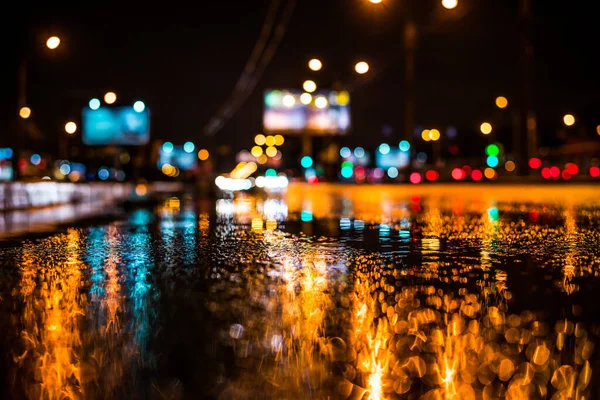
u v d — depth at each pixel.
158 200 40.50
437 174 61.59
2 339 5.89
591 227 16.33
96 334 6.04
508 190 42.34
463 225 17.47
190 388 4.59
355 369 4.98
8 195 28.09
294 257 11.27
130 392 4.53
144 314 6.82
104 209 30.23
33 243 13.91
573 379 4.72
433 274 9.27
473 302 7.32
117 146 77.62
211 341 5.77
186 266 10.23
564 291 7.94
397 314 6.75
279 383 4.68
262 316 6.70
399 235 15.03
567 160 67.31
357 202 32.66
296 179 97.75
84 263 10.63
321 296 7.72
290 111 91.88
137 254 11.83
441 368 4.99
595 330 6.04
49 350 5.54
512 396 4.41
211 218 22.52
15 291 8.14
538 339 5.75
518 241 13.37
